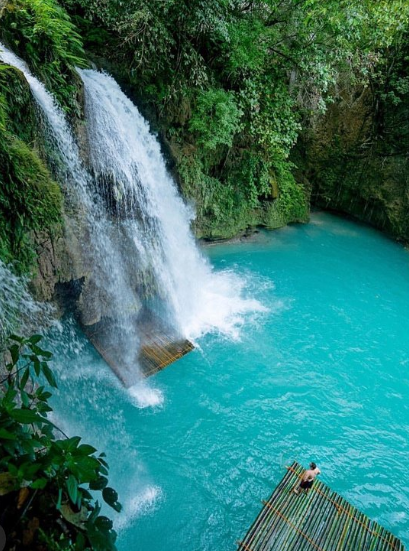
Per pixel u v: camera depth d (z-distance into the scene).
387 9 11.53
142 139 10.95
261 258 15.15
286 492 6.54
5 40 7.07
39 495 2.16
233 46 11.17
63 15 7.98
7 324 6.28
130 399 8.14
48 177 6.87
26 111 6.73
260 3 11.95
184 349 9.71
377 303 13.15
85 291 8.48
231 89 13.20
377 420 8.69
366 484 7.27
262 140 13.81
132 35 9.41
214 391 8.83
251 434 7.98
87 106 8.73
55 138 7.76
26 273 6.91
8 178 6.10
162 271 10.90
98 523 2.14
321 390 9.30
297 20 11.95
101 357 8.66
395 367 10.36
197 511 6.49
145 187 10.70
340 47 12.48
